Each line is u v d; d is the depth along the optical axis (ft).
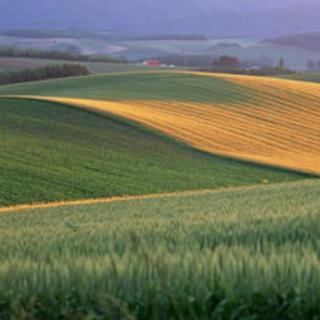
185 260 46.47
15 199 349.20
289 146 570.87
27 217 216.54
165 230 88.33
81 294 43.39
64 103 624.18
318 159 521.24
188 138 552.82
